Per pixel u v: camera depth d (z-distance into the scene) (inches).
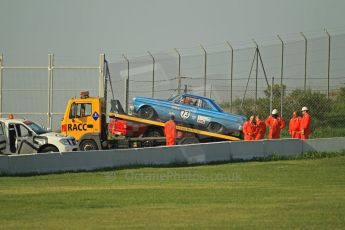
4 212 1871.3
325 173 2842.0
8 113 4141.2
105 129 3622.0
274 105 4377.5
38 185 2428.6
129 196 2171.5
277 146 3356.3
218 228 1647.4
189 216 1813.5
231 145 3233.3
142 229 1637.6
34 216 1813.5
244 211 1889.8
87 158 2864.2
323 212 1866.4
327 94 4414.4
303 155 3388.3
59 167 2797.7
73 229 1637.6
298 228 1642.5
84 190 2301.9
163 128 3730.3
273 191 2301.9
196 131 3705.7
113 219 1770.4
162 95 4254.4
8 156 2701.8
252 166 3061.0
